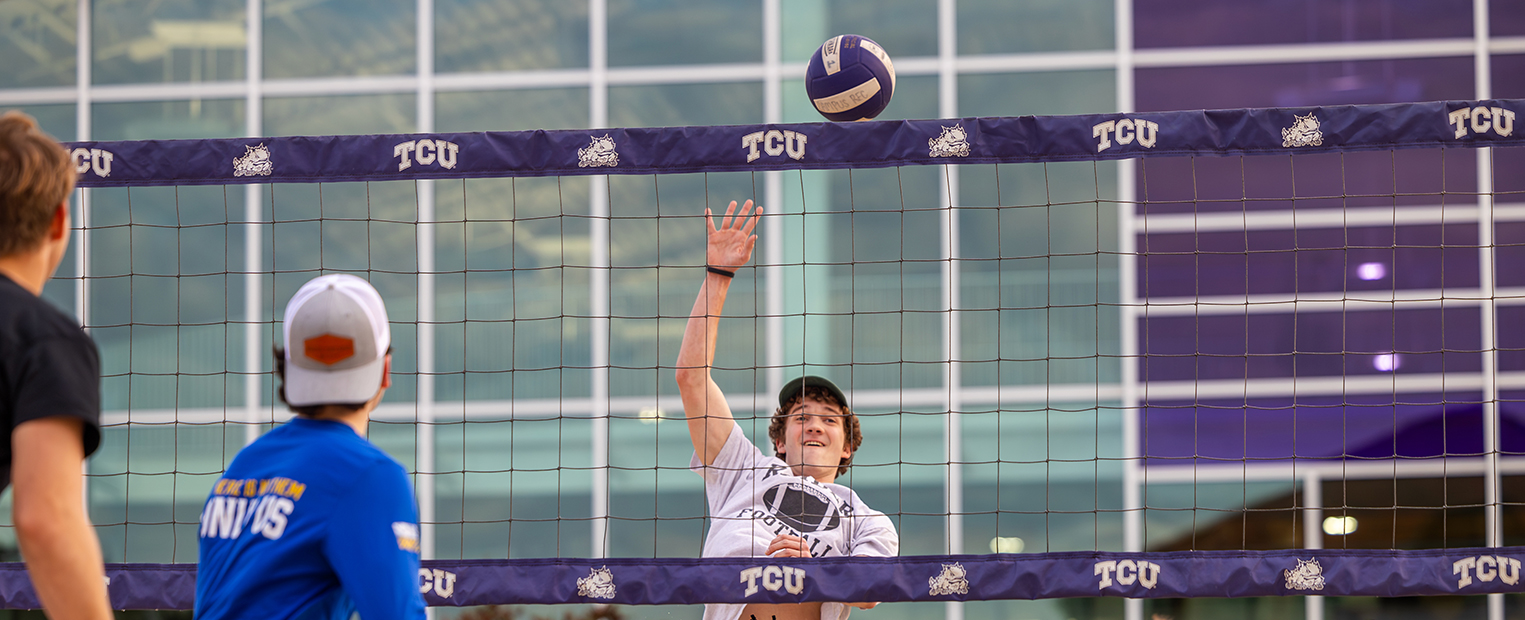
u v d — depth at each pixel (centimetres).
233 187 1077
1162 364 1045
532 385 1062
